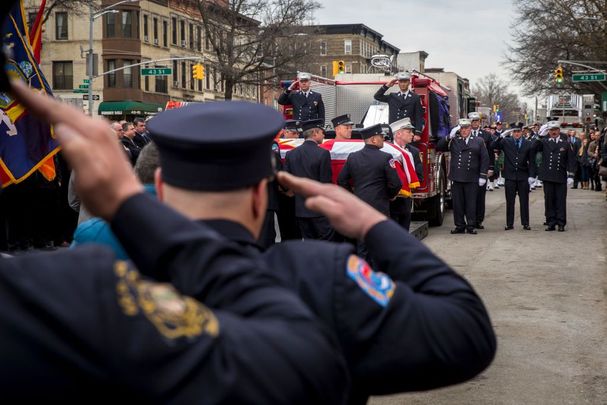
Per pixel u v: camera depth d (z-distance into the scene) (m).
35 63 8.39
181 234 1.40
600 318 8.85
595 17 49.62
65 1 44.31
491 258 13.34
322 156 10.78
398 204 12.02
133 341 1.17
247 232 1.67
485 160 16.86
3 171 8.70
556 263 12.74
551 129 17.11
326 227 10.79
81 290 1.17
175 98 67.25
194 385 1.20
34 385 1.12
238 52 56.78
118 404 1.18
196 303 1.30
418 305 1.75
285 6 55.19
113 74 60.88
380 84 17.97
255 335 1.29
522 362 7.15
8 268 1.17
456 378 1.77
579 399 6.17
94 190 1.36
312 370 1.31
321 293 1.72
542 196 28.30
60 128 1.34
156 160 3.31
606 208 23.17
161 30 64.94
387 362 1.70
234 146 1.59
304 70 58.09
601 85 55.50
